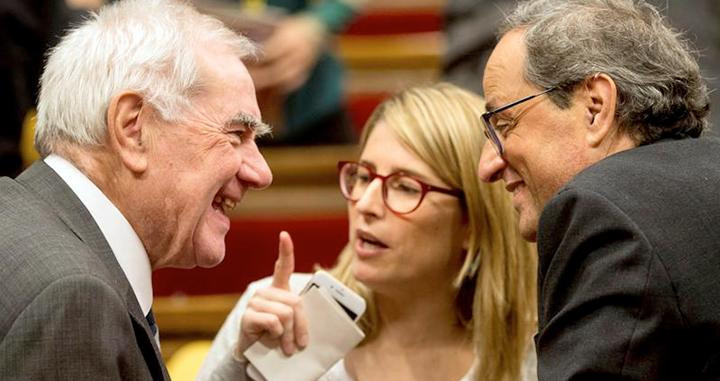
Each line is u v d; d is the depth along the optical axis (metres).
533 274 2.94
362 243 2.88
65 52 2.36
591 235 2.14
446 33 5.68
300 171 5.36
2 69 4.00
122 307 2.10
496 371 2.91
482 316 2.91
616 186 2.17
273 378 2.68
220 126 2.37
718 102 4.74
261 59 4.64
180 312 4.88
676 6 4.90
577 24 2.32
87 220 2.26
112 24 2.36
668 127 2.32
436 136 2.86
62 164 2.31
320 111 5.22
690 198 2.16
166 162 2.32
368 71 6.68
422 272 2.89
